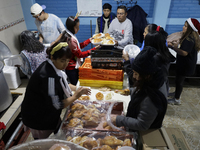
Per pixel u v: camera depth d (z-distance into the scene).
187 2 3.45
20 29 3.04
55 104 1.24
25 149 0.78
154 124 1.19
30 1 3.42
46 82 1.16
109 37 2.32
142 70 0.97
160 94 1.01
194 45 2.26
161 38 1.32
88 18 3.75
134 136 1.17
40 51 2.04
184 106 2.86
